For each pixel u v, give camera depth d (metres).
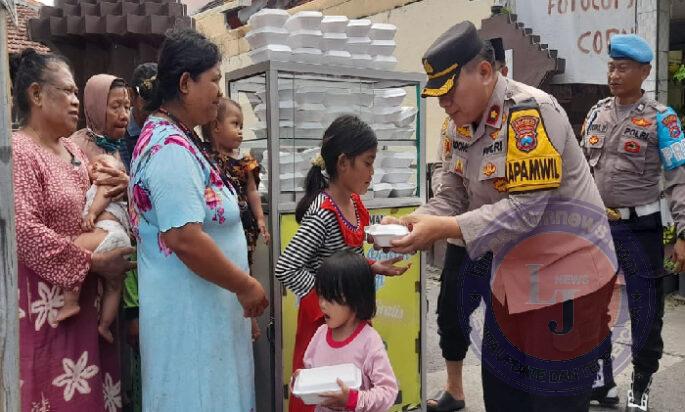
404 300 3.07
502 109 2.01
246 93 3.14
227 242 1.97
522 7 5.54
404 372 3.09
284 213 2.76
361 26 2.95
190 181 1.80
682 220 3.13
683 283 5.26
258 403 2.93
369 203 2.94
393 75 3.05
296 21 2.82
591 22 5.13
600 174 3.42
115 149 2.64
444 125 2.58
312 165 2.43
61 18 4.32
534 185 1.94
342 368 1.93
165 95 1.92
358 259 2.06
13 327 1.22
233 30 8.62
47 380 2.03
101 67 4.49
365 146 2.29
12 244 1.22
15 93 2.15
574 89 5.61
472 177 2.19
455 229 2.04
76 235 2.14
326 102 2.96
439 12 6.36
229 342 1.97
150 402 1.91
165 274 1.88
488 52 2.02
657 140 3.26
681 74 5.46
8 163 1.21
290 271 2.28
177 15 4.36
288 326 2.76
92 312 2.19
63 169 2.15
